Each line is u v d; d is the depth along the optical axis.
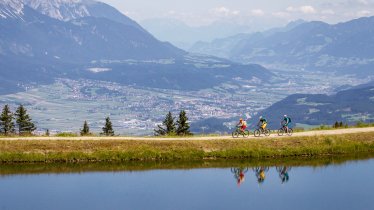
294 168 65.94
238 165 67.25
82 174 61.50
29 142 67.88
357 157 72.81
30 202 50.06
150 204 49.78
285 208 48.56
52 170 63.06
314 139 75.81
